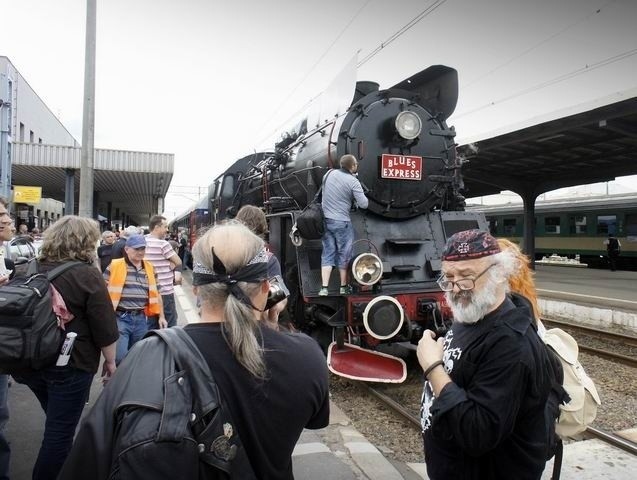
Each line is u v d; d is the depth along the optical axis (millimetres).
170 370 1279
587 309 9781
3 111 11008
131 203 36469
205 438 1226
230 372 1351
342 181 5262
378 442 4105
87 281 2746
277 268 3441
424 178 6234
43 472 2654
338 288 5504
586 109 9492
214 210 12453
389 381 4781
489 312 1797
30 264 2844
